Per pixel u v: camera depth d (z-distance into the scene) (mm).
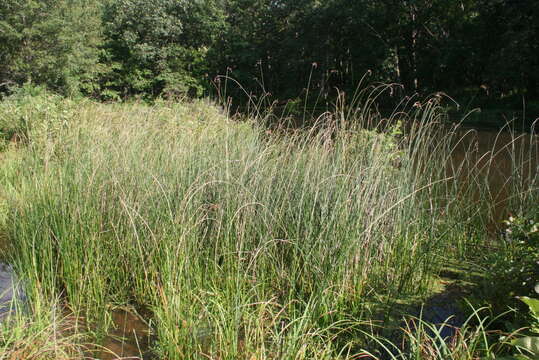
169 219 3990
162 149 5133
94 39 23516
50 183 4711
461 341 2684
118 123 6527
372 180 4152
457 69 24141
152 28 25594
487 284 3600
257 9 28438
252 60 26500
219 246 4164
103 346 3213
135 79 25359
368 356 3090
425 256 4148
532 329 2650
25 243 4168
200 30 27500
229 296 3592
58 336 3234
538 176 5133
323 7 24656
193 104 10297
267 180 4297
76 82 22078
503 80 20688
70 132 6492
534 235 3379
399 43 25969
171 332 2963
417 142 4730
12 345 2836
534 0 19266
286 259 4141
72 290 3854
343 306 3539
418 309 3709
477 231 5090
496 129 16188
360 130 4840
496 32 21844
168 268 3535
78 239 4008
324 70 24656
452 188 5195
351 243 3725
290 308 3512
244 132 5613
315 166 4336
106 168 4625
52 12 20688
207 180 4426
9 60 20391
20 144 7449
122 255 4027
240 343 3082
